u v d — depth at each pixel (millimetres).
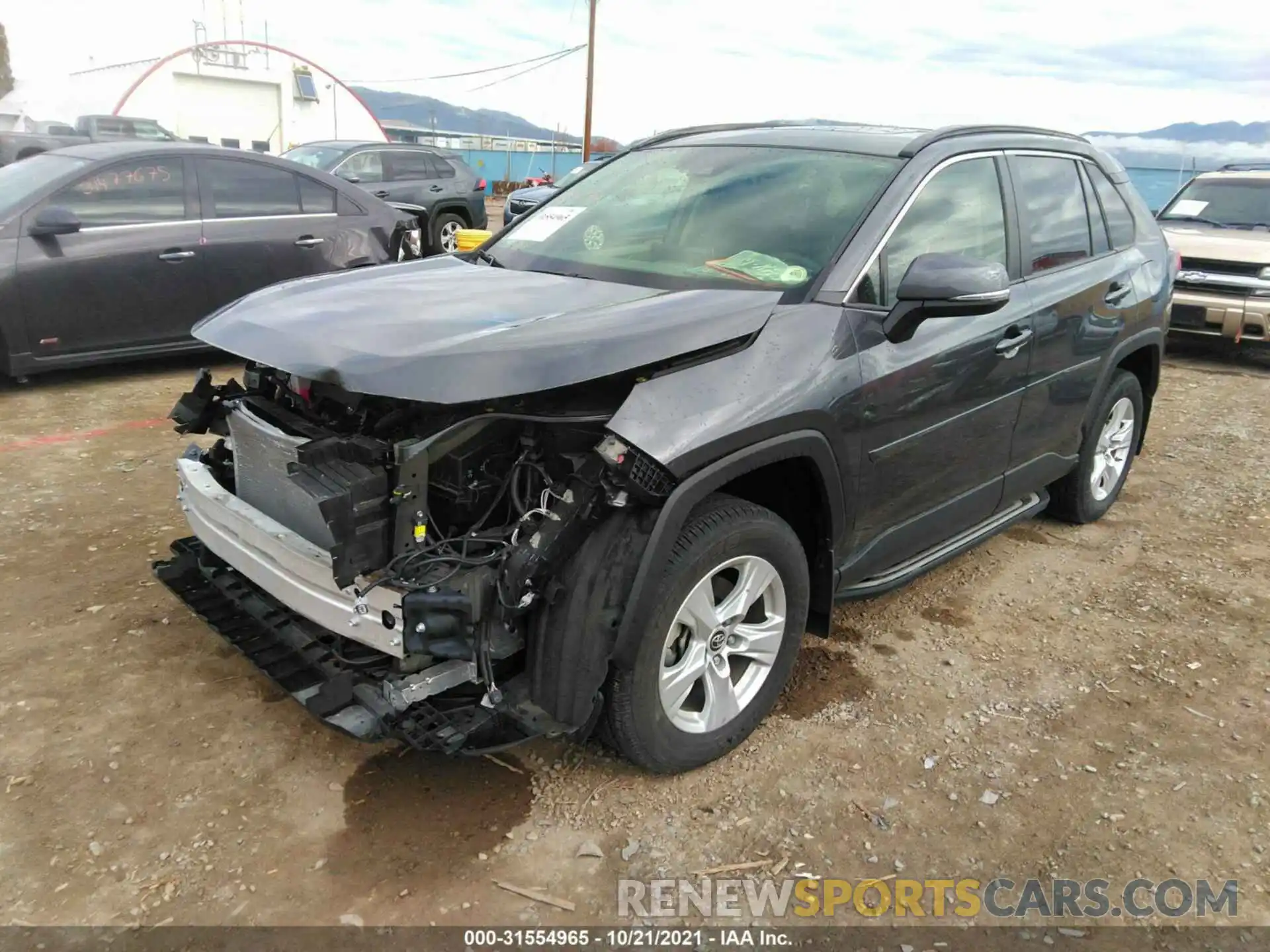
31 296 6258
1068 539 4875
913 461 3305
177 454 5441
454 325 2650
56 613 3627
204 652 3412
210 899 2363
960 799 2859
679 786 2852
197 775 2789
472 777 2844
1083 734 3201
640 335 2537
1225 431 6980
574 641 2473
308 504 2582
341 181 7988
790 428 2742
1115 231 4582
